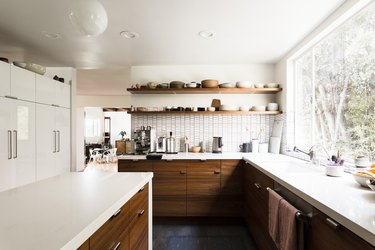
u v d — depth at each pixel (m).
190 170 2.96
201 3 1.86
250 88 3.27
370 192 1.26
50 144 3.16
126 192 1.21
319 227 1.11
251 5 1.90
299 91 3.00
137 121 3.70
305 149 2.81
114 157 9.05
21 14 2.03
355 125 1.90
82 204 1.02
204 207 2.94
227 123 3.62
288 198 1.55
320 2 1.86
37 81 2.87
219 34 2.47
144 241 1.56
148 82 3.51
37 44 2.75
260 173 2.18
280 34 2.47
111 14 2.03
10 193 1.20
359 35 1.86
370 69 1.73
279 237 1.49
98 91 7.14
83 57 3.25
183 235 2.60
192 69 3.65
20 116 2.56
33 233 0.72
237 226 2.87
